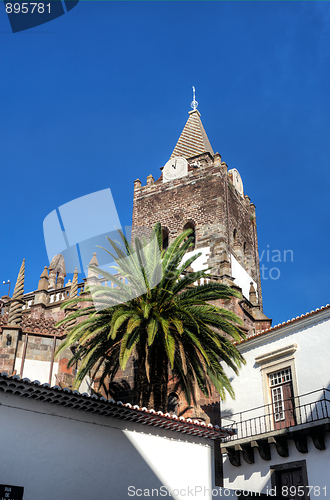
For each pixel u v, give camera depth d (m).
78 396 15.67
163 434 18.17
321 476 20.84
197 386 24.42
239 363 23.86
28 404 15.34
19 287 28.47
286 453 22.53
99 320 22.97
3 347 26.22
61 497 14.88
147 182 53.00
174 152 54.62
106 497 15.79
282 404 24.23
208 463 18.95
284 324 24.94
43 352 27.27
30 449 14.85
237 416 25.95
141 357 23.14
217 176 48.59
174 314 22.64
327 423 20.66
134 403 28.73
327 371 22.59
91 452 16.06
